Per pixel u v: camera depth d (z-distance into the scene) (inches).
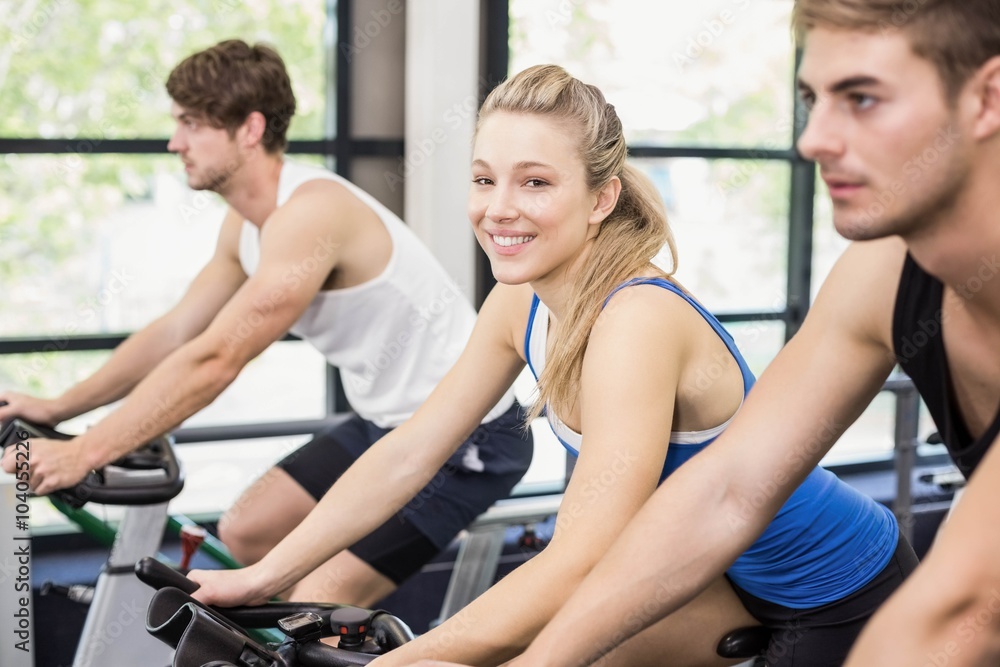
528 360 60.4
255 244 94.0
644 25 157.1
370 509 61.1
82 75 136.7
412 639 49.2
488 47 146.9
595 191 53.1
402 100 147.0
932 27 29.0
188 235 143.3
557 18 152.7
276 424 145.8
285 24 145.3
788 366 43.6
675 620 61.8
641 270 53.5
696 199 164.1
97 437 76.9
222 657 45.2
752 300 171.0
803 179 169.5
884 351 41.6
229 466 146.8
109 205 139.1
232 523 92.5
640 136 159.5
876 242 40.8
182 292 144.1
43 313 138.0
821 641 60.1
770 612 61.1
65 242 137.7
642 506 45.3
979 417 38.0
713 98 162.9
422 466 62.1
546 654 41.6
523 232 52.2
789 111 167.8
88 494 73.7
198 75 81.8
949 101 29.7
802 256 171.3
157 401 78.8
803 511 57.6
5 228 134.9
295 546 59.1
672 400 50.6
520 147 51.3
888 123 30.1
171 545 135.6
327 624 51.7
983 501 29.4
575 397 55.5
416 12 140.6
